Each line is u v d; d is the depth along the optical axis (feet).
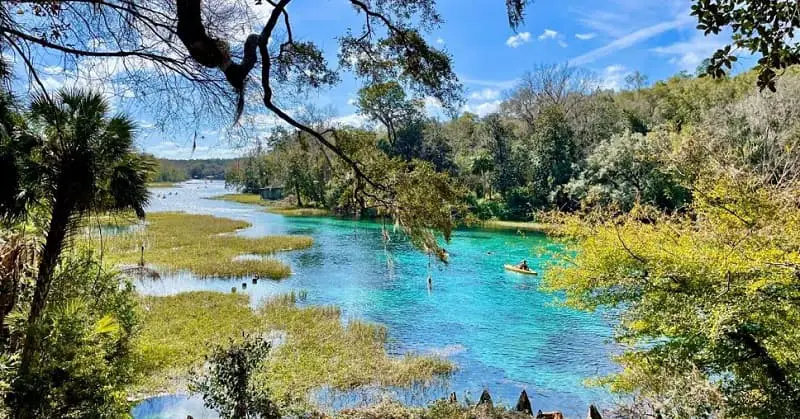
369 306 57.26
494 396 34.96
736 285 22.16
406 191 19.86
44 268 19.04
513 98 174.50
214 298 57.36
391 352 43.01
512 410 28.27
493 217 143.74
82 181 18.80
